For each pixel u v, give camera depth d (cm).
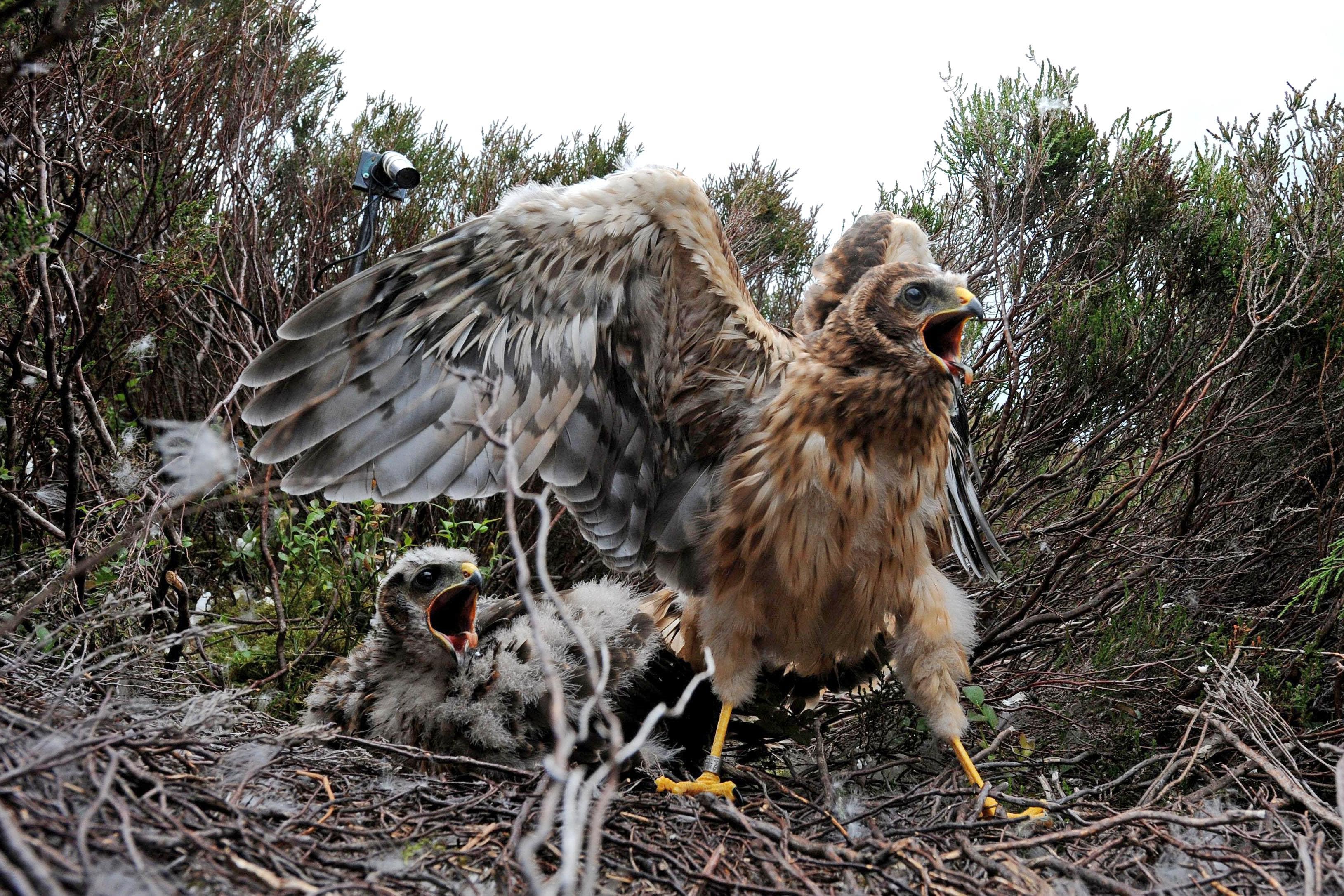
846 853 51
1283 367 100
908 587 69
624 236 66
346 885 40
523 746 67
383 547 96
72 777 42
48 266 78
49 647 64
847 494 67
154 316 99
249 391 98
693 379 71
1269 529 99
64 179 84
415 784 54
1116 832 58
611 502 74
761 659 74
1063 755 79
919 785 67
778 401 68
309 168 127
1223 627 87
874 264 81
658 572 74
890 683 82
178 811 44
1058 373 108
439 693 69
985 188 120
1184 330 106
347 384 68
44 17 63
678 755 73
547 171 140
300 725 73
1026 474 109
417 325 68
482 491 70
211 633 65
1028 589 96
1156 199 107
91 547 73
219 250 103
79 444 77
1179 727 80
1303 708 75
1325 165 104
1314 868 48
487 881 46
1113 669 81
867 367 67
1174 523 101
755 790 69
